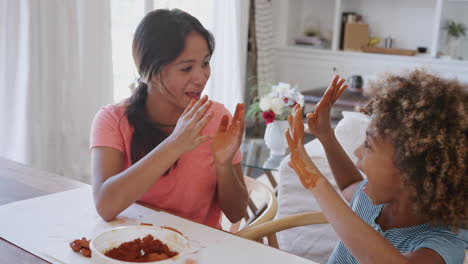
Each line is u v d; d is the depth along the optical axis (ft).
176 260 2.60
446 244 2.82
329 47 17.17
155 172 3.32
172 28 3.65
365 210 3.57
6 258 2.88
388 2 16.33
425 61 14.94
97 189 3.56
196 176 4.18
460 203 2.69
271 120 8.61
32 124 8.66
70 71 9.29
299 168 2.89
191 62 3.71
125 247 2.77
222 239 3.22
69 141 9.45
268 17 15.97
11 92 8.49
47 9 8.70
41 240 3.10
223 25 13.99
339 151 3.89
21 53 8.48
